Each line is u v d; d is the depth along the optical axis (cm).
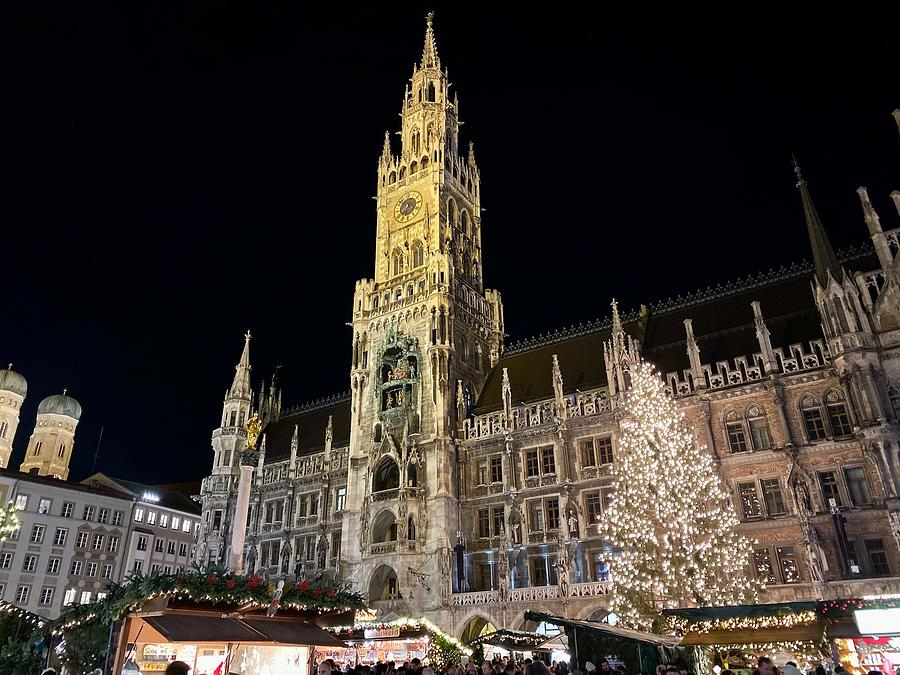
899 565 4181
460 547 5966
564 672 2302
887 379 4550
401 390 6781
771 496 4797
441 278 7006
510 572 5644
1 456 11769
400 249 7731
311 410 8600
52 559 7881
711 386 5253
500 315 7888
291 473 7569
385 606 5859
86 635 2272
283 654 2764
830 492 4591
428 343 6794
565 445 5797
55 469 11756
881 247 4869
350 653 3762
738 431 5069
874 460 4372
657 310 6538
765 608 2573
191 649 2505
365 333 7375
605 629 2666
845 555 4262
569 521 5484
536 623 5203
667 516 3872
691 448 4272
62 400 12212
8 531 4572
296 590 2706
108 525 8544
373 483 6475
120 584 2347
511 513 5838
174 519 9631
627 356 5762
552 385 6438
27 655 1975
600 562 5272
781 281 5903
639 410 4353
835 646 2441
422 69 8956
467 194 8350
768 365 5038
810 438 4781
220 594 2386
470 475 6300
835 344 4759
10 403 12106
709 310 6134
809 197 5359
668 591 3712
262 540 7500
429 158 8044
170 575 2342
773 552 4612
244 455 4638
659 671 1998
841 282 4844
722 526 3881
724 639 2680
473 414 6712
